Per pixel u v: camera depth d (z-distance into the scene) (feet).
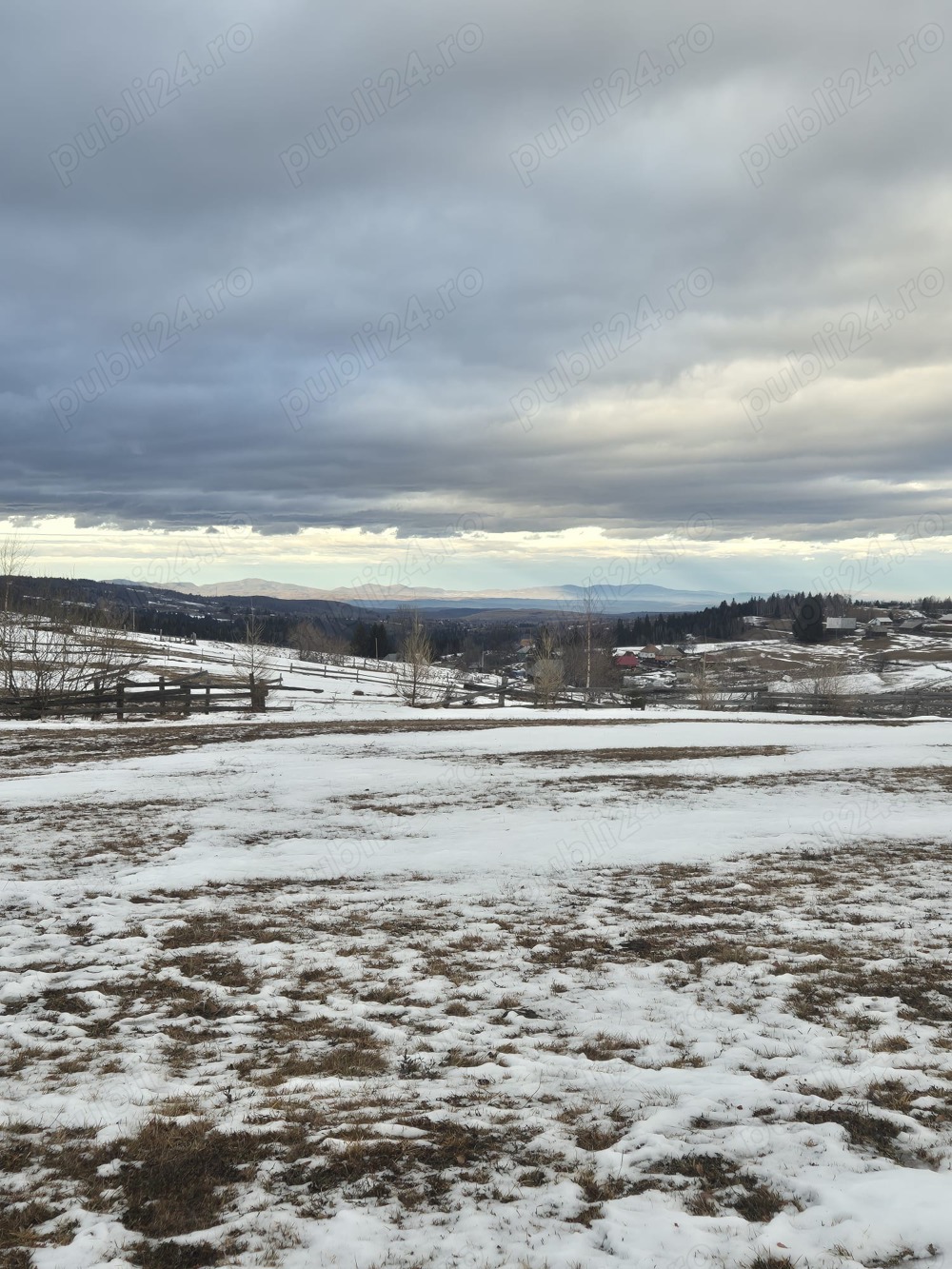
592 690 171.42
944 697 146.82
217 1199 13.42
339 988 24.12
